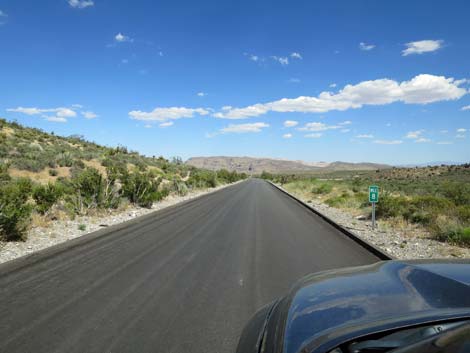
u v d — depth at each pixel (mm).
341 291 2914
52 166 37344
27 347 4391
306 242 11453
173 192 34250
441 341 1708
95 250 9820
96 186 18719
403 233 13211
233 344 4500
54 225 13773
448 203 17766
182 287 6734
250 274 7664
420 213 15758
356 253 9852
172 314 5438
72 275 7438
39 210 15344
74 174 35469
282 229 14188
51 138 61188
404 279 2922
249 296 6262
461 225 12070
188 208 22031
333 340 2152
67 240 11250
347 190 38906
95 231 12984
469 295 2381
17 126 60500
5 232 10805
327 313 2555
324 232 13609
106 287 6688
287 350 2271
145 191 22938
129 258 8953
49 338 4629
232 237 12148
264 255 9500
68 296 6184
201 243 10992
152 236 12062
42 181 30719
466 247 10656
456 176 90000
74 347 4395
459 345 1585
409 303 2469
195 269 8016
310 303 2816
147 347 4410
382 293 2709
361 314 2439
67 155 42000
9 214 10969
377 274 3240
